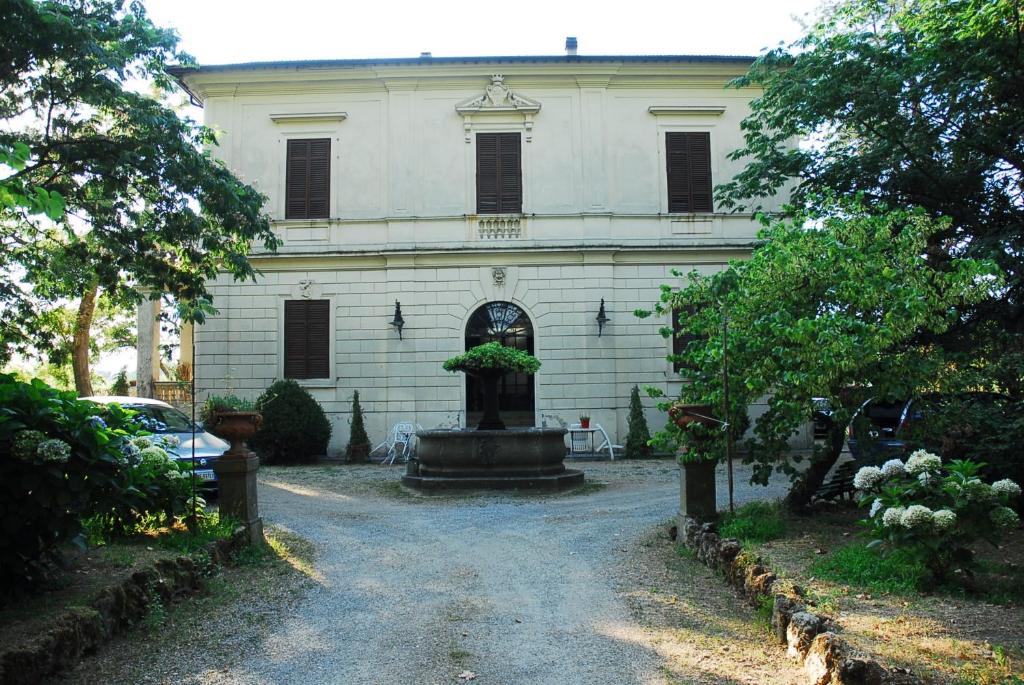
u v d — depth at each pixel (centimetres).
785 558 657
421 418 1889
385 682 450
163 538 690
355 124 1961
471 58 1908
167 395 2233
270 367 1912
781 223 891
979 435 898
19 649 403
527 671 464
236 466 805
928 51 1039
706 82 1977
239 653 497
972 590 558
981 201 1141
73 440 509
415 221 1930
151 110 1226
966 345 1077
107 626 497
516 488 1265
